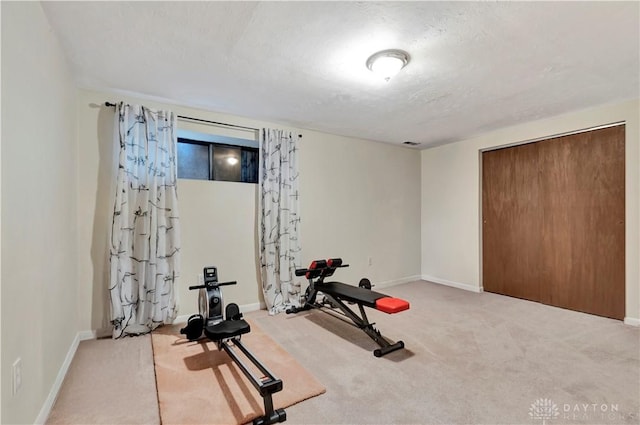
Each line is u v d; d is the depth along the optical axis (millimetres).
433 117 3465
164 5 1629
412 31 1844
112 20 1759
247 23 1782
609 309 3219
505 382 2016
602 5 1606
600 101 3002
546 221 3709
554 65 2262
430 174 5008
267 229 3506
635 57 2146
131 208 2781
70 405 1778
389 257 4758
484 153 4348
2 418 1204
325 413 1711
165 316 2879
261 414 1683
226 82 2562
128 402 1809
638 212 2992
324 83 2582
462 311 3465
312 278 3381
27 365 1447
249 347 2535
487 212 4316
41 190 1675
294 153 3730
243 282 3480
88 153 2721
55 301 1926
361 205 4473
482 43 1970
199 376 2070
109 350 2475
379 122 3641
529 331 2875
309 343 2633
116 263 2676
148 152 2863
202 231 3238
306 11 1672
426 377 2080
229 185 3400
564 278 3561
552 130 3549
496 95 2830
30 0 1513
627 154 3047
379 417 1679
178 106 3105
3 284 1220
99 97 2773
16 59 1358
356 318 2738
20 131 1396
